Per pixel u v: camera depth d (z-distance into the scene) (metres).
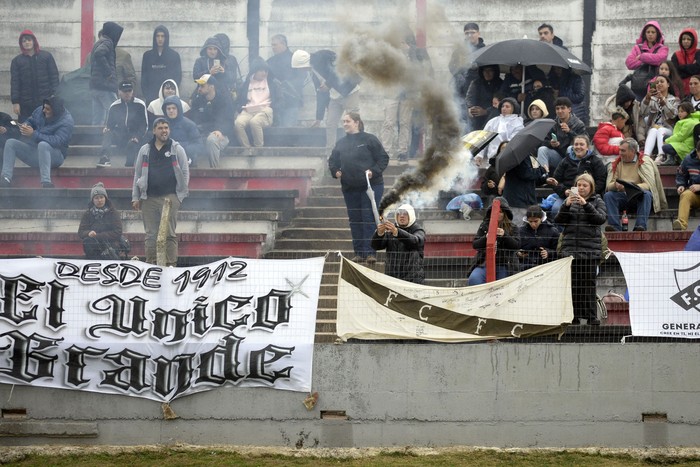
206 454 44.03
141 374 45.06
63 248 58.31
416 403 44.25
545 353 44.09
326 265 53.06
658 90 61.88
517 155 51.06
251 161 67.25
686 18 74.19
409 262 46.47
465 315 44.56
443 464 42.38
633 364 43.97
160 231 47.88
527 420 44.03
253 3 76.62
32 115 66.12
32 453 44.22
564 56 63.59
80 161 69.06
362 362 44.38
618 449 43.72
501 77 69.75
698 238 47.00
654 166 56.38
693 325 44.00
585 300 45.62
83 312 45.44
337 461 43.28
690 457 43.16
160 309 45.34
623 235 53.50
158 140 54.25
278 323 44.81
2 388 45.31
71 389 45.19
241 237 56.19
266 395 44.62
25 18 77.69
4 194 63.16
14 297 45.53
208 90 67.88
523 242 47.72
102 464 43.09
